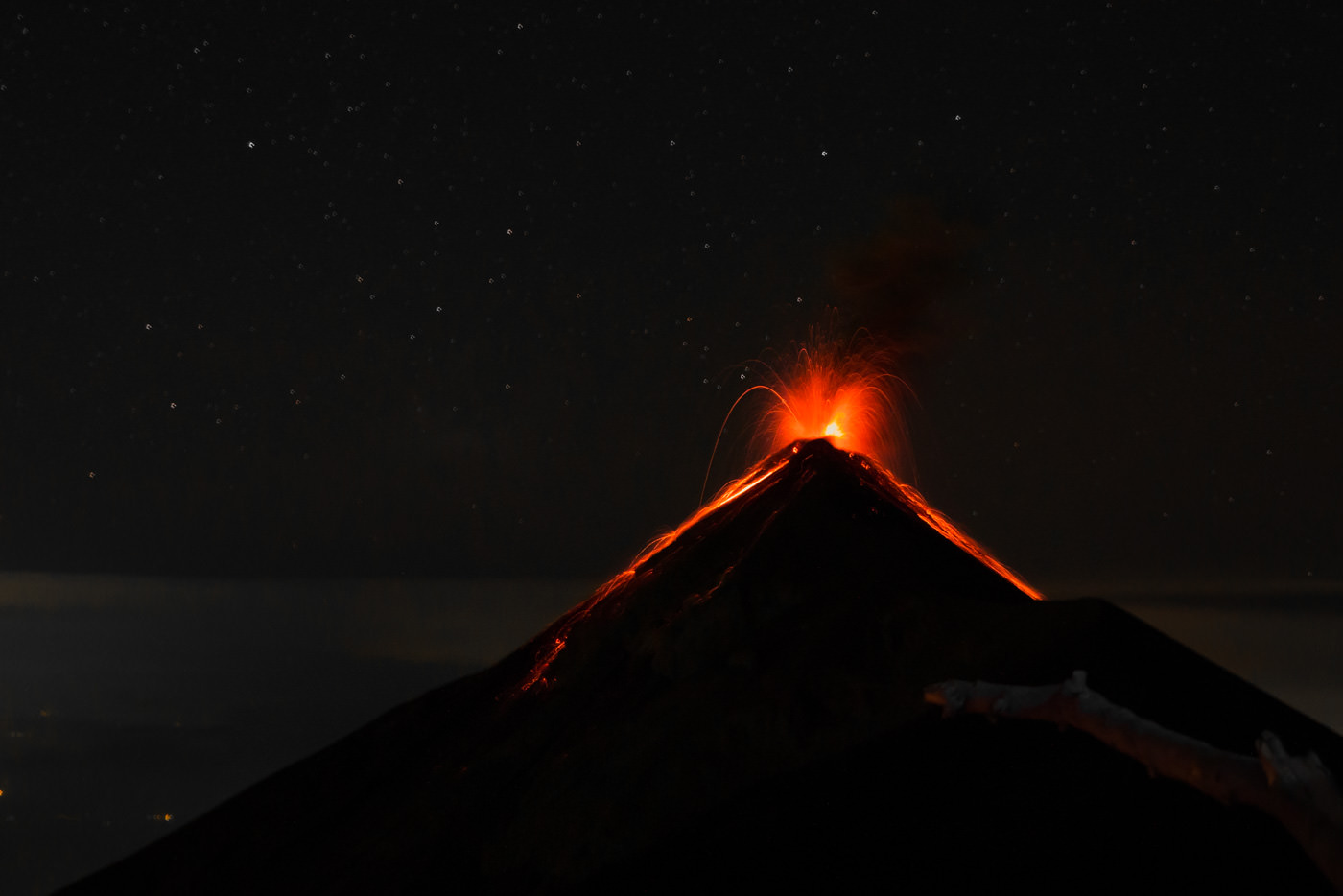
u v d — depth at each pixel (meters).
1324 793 1.71
